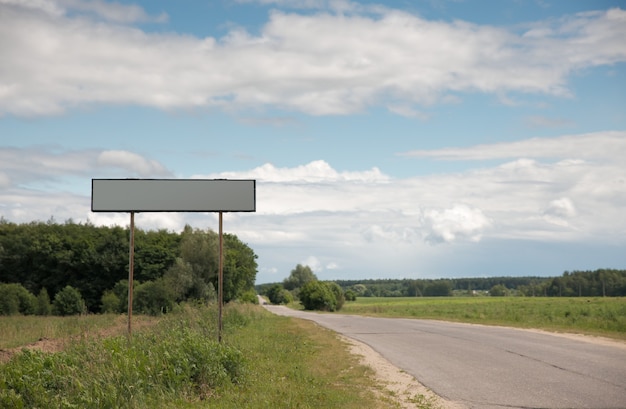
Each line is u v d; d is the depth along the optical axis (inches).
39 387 404.5
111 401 386.3
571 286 5147.6
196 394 451.5
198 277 2110.0
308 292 3282.5
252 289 3821.4
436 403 440.5
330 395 457.1
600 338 887.1
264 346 757.3
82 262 2549.2
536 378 536.4
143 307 1697.8
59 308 1911.9
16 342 829.8
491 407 424.2
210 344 534.6
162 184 684.1
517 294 5890.8
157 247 2623.0
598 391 471.5
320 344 858.1
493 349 765.9
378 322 1455.5
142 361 461.7
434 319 1578.5
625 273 5059.1
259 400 429.1
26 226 2753.4
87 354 495.2
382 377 561.3
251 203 692.1
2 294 1833.2
